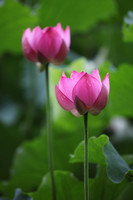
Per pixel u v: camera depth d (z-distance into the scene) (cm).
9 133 281
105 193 204
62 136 247
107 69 225
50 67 252
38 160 244
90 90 174
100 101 175
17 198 198
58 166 243
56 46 201
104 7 283
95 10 284
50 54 202
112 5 282
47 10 275
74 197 207
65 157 243
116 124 270
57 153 243
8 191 240
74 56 282
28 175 243
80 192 206
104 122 247
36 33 201
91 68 248
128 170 181
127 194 218
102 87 174
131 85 228
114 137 261
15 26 261
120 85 230
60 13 279
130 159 204
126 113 245
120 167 185
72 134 246
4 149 281
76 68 248
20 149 246
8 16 254
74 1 274
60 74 249
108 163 184
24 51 204
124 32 218
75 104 175
